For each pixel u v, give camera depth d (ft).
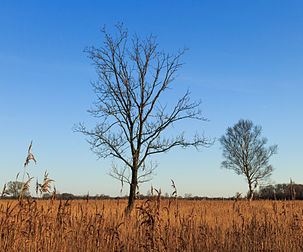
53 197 21.94
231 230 29.48
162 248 20.83
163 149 51.29
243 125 152.46
